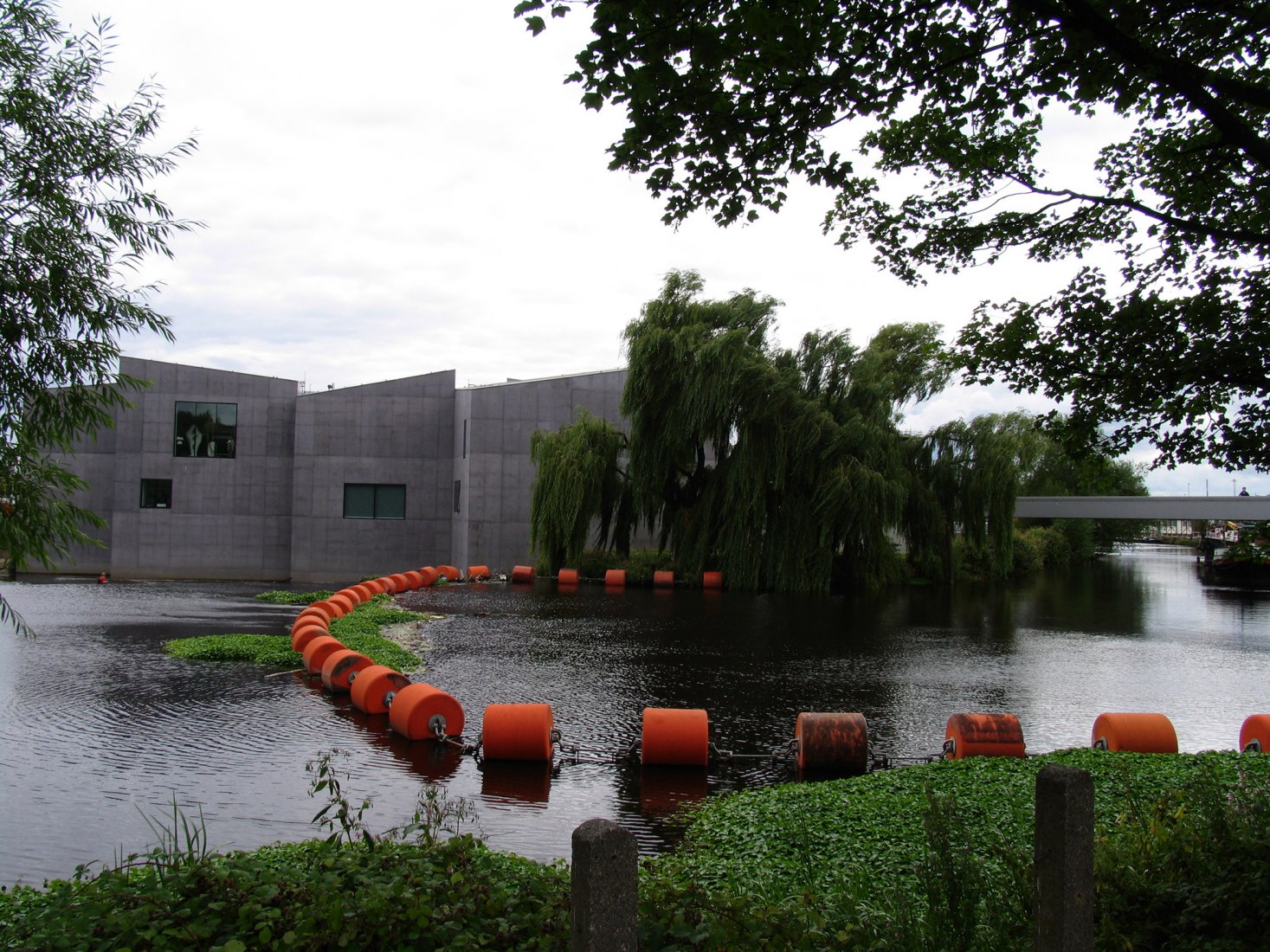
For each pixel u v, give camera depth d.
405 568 47.56
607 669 21.47
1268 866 5.91
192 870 6.01
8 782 12.03
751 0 6.64
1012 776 11.99
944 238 10.45
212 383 47.31
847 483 39.00
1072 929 4.45
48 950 5.38
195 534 47.25
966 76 7.93
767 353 41.06
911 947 5.54
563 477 42.06
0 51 8.23
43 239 8.17
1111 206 9.83
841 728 13.45
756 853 9.42
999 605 38.28
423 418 47.81
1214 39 8.21
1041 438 46.09
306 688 18.64
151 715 16.05
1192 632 30.69
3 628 26.66
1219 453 9.37
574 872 4.16
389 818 10.94
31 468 8.39
